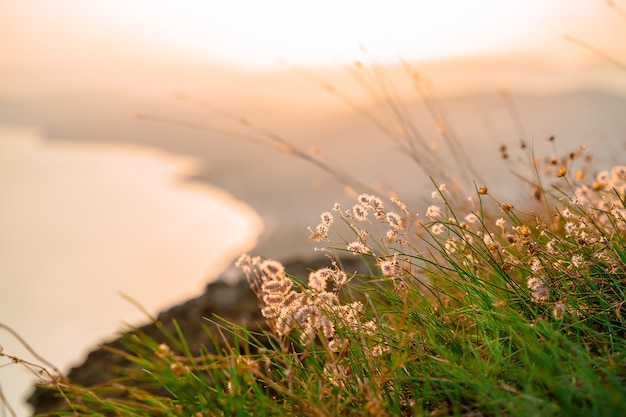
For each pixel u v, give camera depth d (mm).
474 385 2523
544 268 3074
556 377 2410
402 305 3197
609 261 3035
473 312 3025
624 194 3514
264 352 3010
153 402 3021
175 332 6113
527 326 2725
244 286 6840
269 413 2781
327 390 2828
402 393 2838
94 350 6703
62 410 3361
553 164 3980
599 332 2865
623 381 2430
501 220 3402
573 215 3295
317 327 2920
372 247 3416
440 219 3566
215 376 2934
